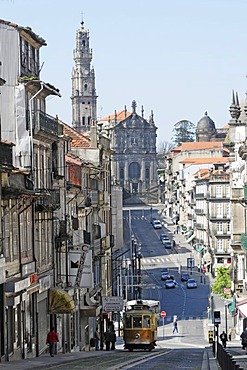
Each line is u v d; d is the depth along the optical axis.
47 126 74.81
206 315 146.38
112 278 128.75
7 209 61.09
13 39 69.12
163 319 131.75
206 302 160.00
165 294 170.50
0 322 58.03
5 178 58.97
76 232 89.38
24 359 61.84
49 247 77.06
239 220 128.12
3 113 68.81
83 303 95.06
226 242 199.88
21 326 63.88
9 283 59.72
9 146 58.31
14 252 63.25
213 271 196.38
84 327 94.88
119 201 138.75
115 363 54.22
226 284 158.25
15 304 61.19
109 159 125.62
